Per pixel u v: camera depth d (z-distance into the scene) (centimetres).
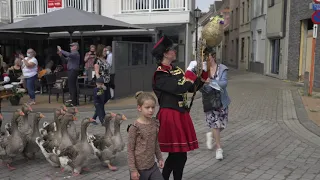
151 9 1780
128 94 1298
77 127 803
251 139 716
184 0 1747
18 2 1972
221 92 569
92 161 574
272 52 2314
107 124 531
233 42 3738
